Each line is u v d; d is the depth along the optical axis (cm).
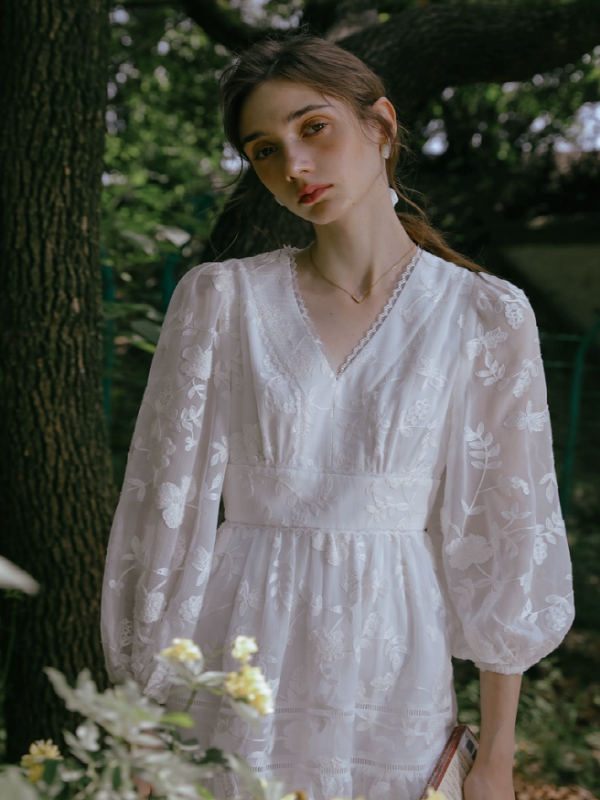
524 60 327
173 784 89
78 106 261
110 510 275
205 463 155
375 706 148
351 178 150
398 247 161
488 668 154
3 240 260
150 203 515
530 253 1049
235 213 271
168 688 153
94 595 268
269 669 144
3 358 261
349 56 154
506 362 154
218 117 785
